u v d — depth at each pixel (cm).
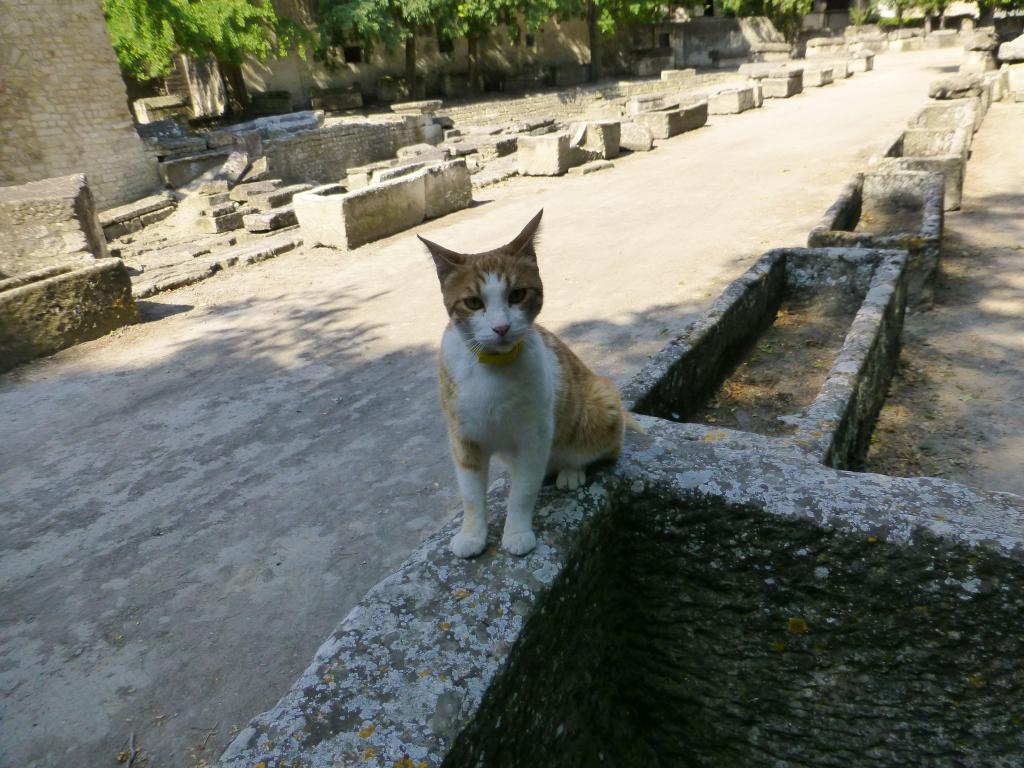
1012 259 271
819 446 97
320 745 59
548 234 385
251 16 763
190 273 368
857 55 1227
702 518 84
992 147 462
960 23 1630
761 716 91
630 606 94
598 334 245
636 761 98
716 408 158
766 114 772
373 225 416
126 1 668
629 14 1231
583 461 88
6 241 369
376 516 160
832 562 78
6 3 530
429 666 66
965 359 202
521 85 1270
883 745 84
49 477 192
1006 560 69
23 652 132
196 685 121
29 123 554
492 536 83
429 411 206
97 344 293
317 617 133
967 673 76
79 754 111
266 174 648
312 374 241
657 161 572
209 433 207
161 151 634
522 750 73
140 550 157
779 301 202
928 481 81
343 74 1127
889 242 229
